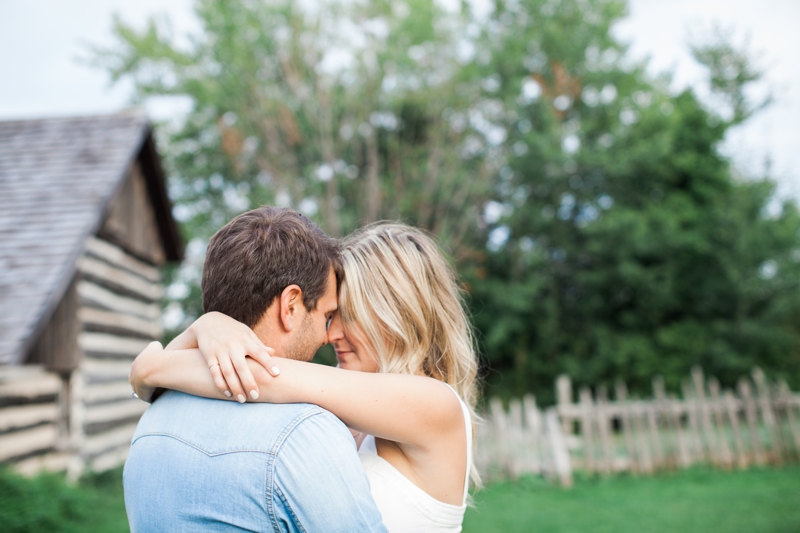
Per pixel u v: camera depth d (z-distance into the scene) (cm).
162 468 121
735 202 1569
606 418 815
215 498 115
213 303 135
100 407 832
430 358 168
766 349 1516
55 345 756
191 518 116
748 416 822
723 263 1513
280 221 139
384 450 145
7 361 539
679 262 1599
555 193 1680
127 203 945
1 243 707
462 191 1598
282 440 117
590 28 1712
